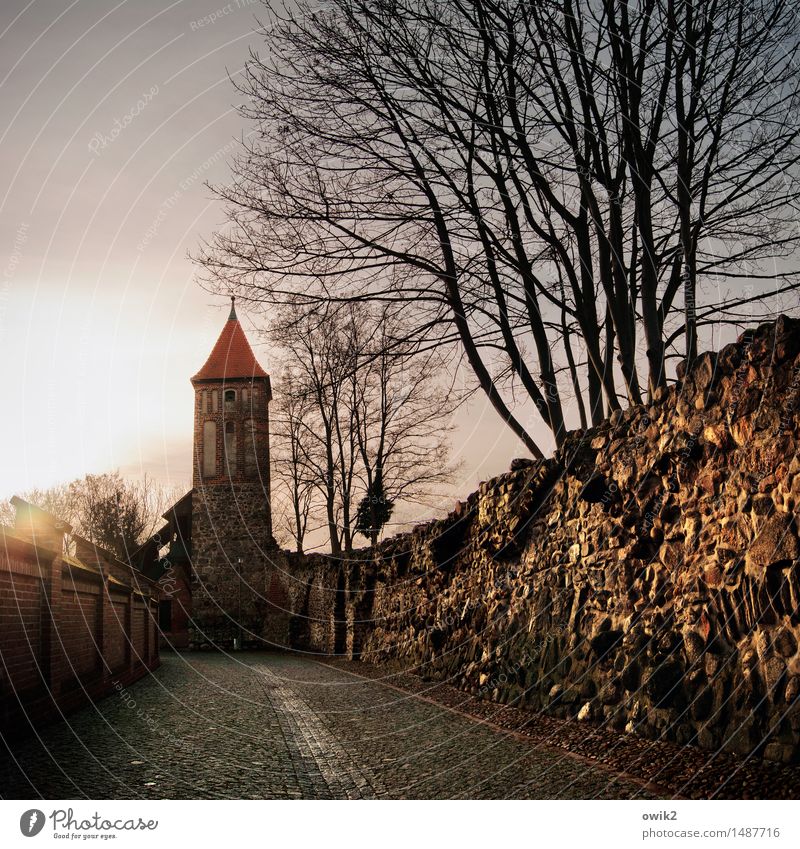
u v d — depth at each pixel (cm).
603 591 971
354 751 858
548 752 786
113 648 1508
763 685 650
